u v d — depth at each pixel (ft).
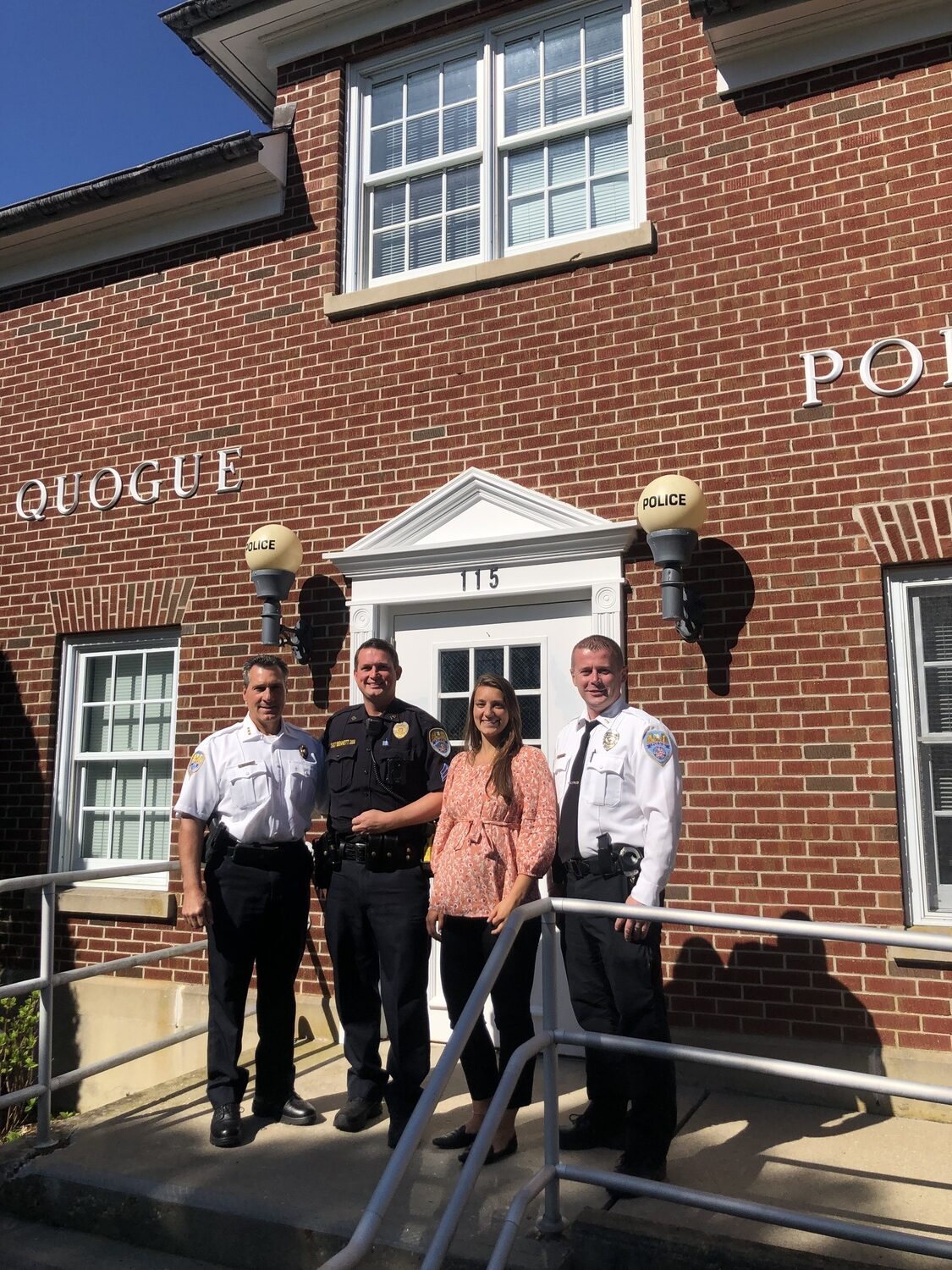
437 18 20.61
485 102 20.16
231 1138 12.92
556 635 17.70
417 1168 11.92
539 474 18.04
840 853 15.05
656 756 11.86
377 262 21.11
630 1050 9.82
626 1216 10.45
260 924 13.62
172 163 21.03
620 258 17.95
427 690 18.58
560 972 16.58
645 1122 11.36
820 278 16.46
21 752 22.20
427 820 12.90
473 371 18.90
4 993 13.02
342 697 18.99
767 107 17.28
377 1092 13.73
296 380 20.58
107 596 21.80
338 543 19.58
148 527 21.66
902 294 15.87
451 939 12.03
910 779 15.11
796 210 16.79
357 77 21.65
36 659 22.43
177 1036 16.03
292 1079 14.03
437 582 18.37
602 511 17.44
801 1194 11.23
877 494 15.58
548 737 17.52
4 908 21.66
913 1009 14.35
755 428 16.52
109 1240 11.93
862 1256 9.91
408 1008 12.54
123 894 20.25
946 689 15.23
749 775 15.74
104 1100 19.76
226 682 20.24
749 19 16.70
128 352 22.63
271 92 24.04
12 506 23.40
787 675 15.74
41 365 23.66
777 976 15.11
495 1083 12.20
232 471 20.93
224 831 13.78
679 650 16.48
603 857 12.00
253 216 21.63
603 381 17.79
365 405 19.81
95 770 22.07
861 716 15.23
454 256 20.29
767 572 16.08
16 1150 13.16
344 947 13.33
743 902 15.46
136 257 22.95
